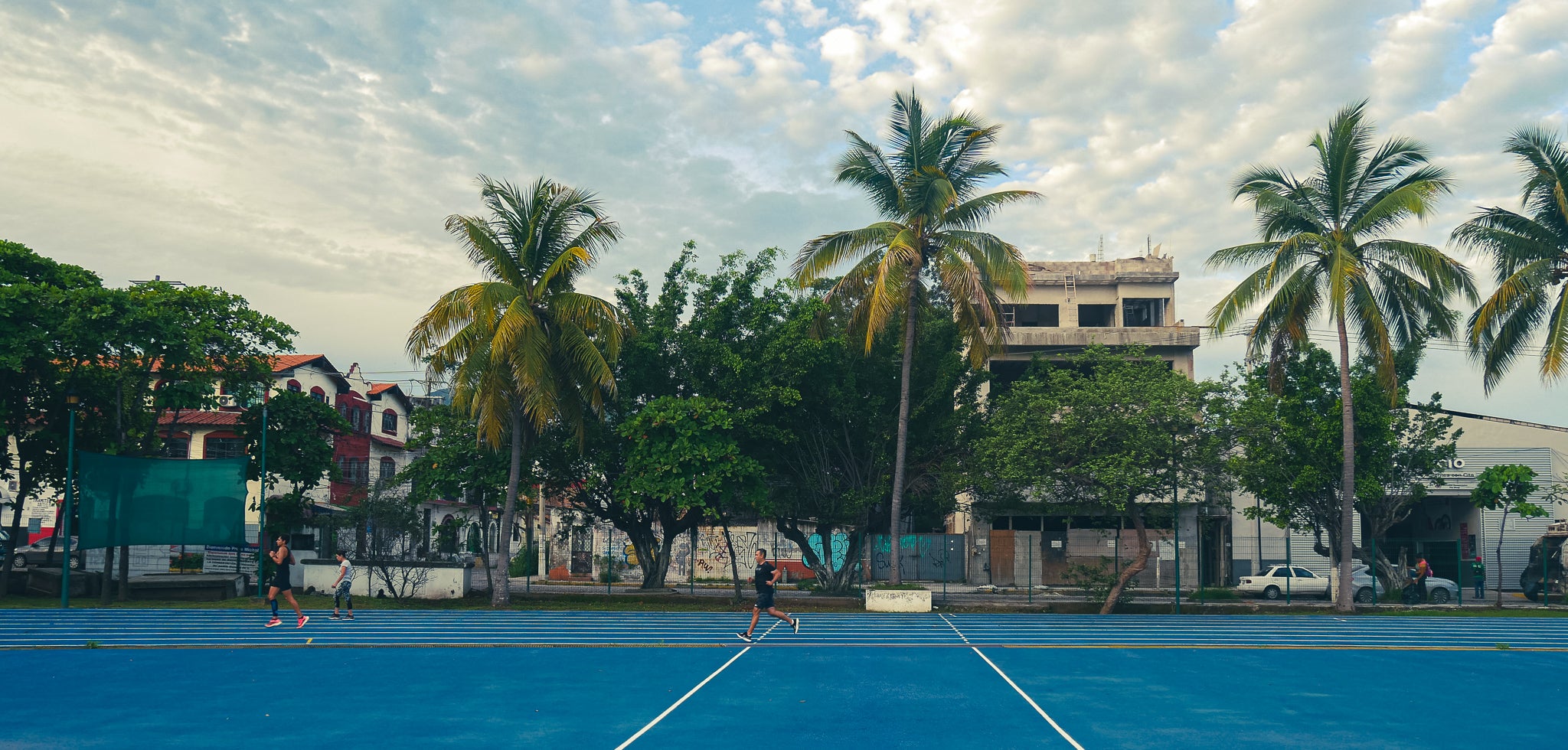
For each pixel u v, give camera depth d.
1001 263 30.17
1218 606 32.72
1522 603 38.19
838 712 12.80
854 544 36.62
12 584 33.88
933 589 44.19
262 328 34.16
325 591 33.47
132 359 31.44
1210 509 46.12
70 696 13.97
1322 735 11.58
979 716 12.64
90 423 34.16
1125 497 29.38
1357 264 29.89
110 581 31.58
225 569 38.81
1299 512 37.97
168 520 30.59
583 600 33.38
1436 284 29.81
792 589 41.94
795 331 31.58
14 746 10.70
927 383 34.81
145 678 15.82
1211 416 30.69
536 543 53.94
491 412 28.94
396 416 63.97
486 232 29.97
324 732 11.45
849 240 30.75
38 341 29.12
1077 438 29.02
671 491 29.56
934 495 35.56
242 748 10.59
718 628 24.84
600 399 31.16
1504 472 34.84
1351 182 31.17
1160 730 11.79
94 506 29.66
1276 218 31.48
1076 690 14.88
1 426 30.31
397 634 22.62
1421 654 20.48
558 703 13.49
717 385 32.97
